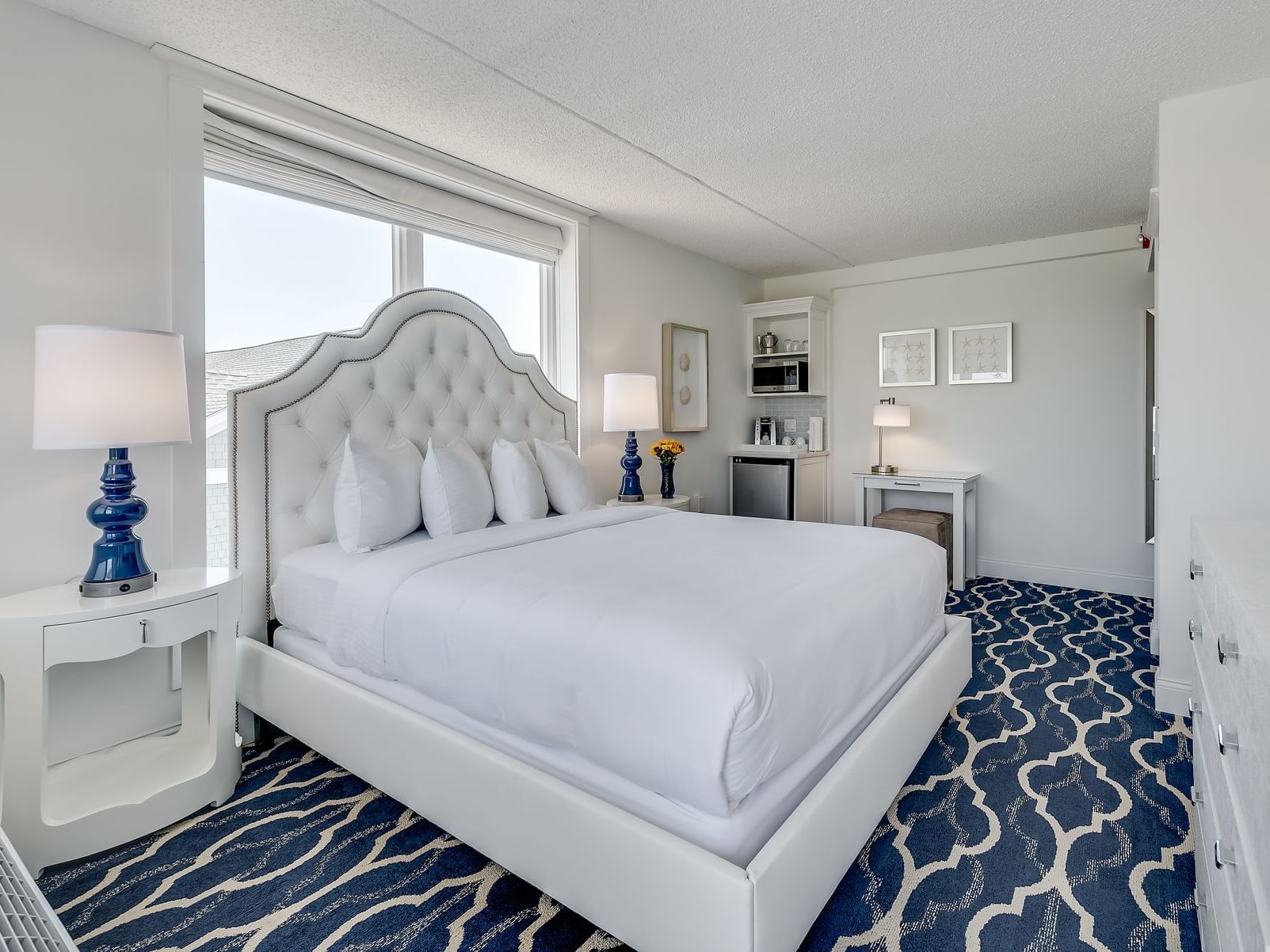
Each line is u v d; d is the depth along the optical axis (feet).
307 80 7.91
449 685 5.50
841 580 6.11
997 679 9.39
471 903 5.00
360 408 8.90
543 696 4.84
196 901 5.05
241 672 7.54
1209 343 8.16
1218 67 7.63
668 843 3.96
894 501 17.07
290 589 7.52
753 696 4.02
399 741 5.72
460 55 7.39
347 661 6.49
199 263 7.61
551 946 4.58
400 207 10.00
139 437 5.82
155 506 7.34
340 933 4.70
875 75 7.84
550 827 4.57
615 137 9.51
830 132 9.37
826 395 17.66
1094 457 14.35
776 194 11.84
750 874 3.68
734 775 3.99
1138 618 12.21
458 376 10.22
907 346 16.56
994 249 15.21
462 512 8.45
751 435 18.35
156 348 5.96
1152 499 13.70
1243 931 2.83
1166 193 8.40
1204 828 4.37
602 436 13.26
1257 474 7.96
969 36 7.06
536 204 11.73
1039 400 14.93
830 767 5.07
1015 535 15.37
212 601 6.34
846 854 4.74
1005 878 5.23
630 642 4.58
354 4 6.48
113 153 6.99
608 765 4.53
